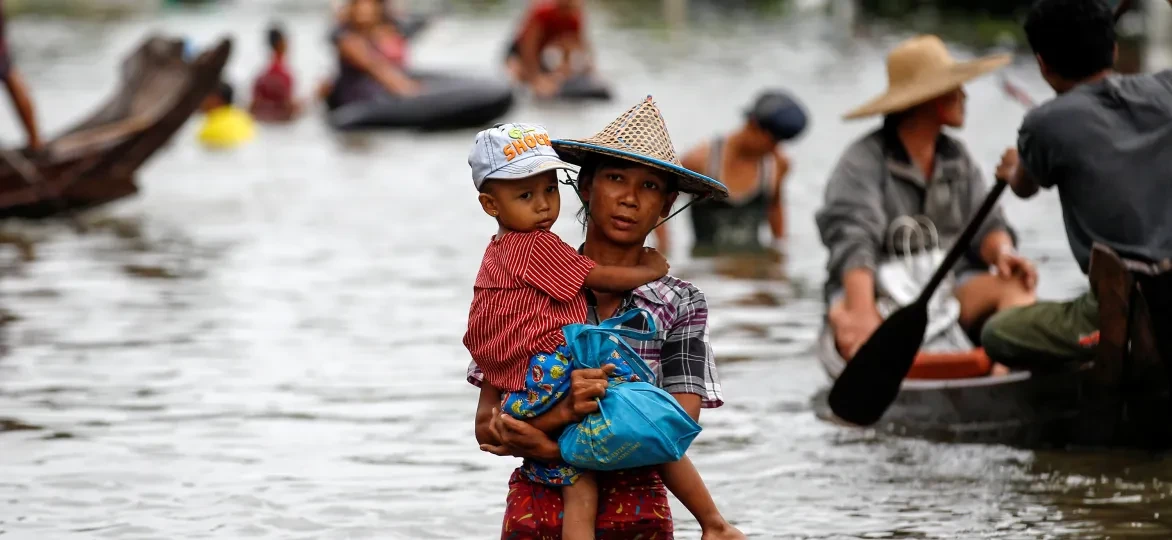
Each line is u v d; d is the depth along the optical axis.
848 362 14.48
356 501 13.29
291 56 69.38
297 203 31.97
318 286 23.36
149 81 30.98
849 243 16.47
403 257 25.81
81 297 22.38
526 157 9.68
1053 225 27.92
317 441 15.21
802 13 89.38
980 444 15.14
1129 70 47.69
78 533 12.41
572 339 9.62
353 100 46.94
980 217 14.45
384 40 47.44
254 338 19.81
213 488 13.66
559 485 9.89
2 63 28.12
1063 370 14.70
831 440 15.30
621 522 9.90
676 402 9.61
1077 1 14.08
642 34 78.12
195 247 26.73
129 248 26.62
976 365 15.65
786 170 26.58
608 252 10.18
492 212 9.91
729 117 44.38
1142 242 13.76
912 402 15.56
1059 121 13.95
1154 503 13.09
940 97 16.61
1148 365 13.95
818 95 50.41
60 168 28.98
